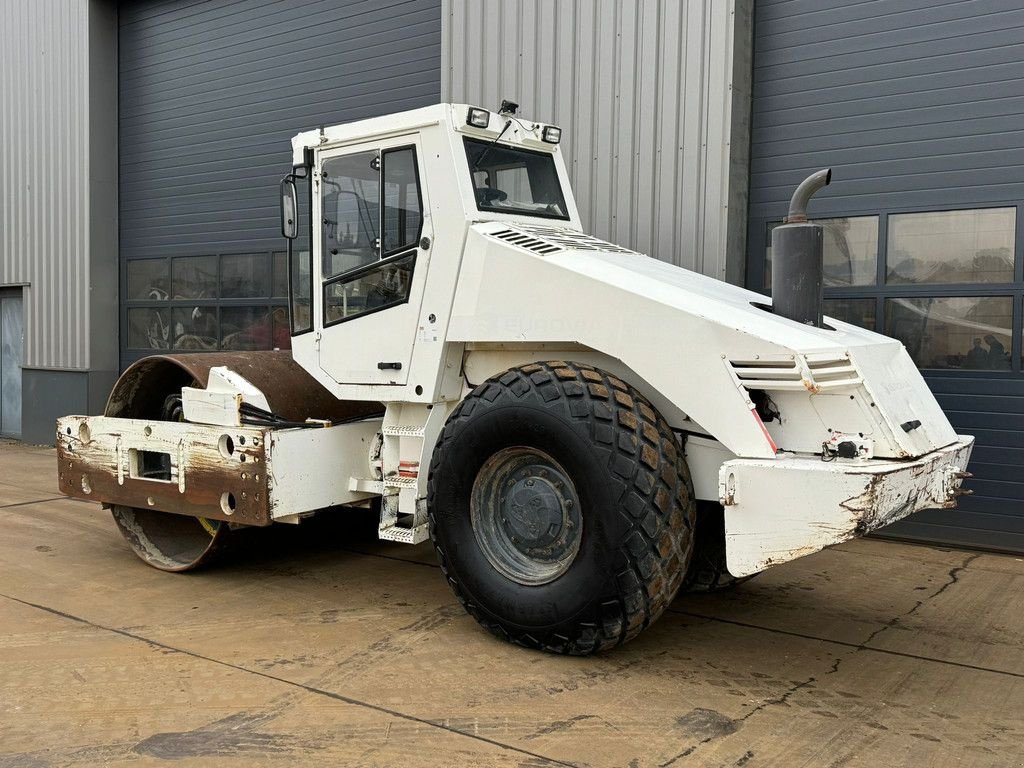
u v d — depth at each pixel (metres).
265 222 9.95
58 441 5.77
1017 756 3.25
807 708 3.63
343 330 4.94
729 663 4.11
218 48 10.22
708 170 6.84
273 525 6.52
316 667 3.98
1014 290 6.10
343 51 9.23
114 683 3.79
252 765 3.10
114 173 11.19
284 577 5.44
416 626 4.54
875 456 3.66
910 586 5.41
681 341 3.84
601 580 3.80
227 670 3.94
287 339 9.80
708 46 6.80
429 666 4.00
